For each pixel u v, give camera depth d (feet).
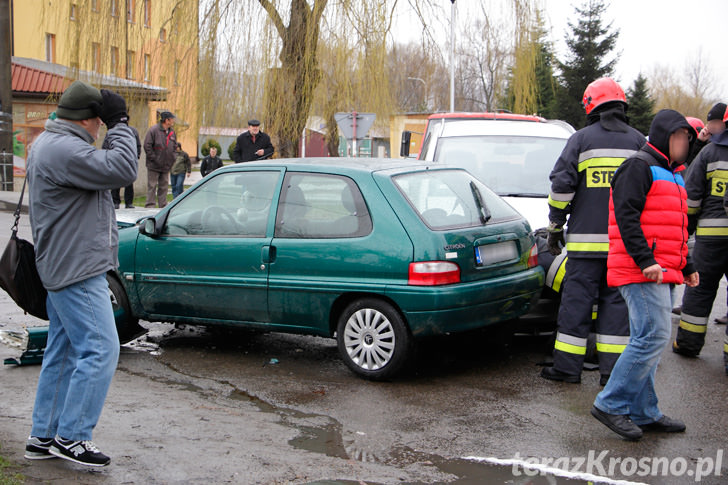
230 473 13.08
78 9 64.08
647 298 14.82
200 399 17.69
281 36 59.82
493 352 22.41
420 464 13.94
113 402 17.08
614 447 14.92
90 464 12.82
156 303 22.09
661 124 14.69
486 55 66.95
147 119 87.35
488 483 13.08
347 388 18.74
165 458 13.65
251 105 60.44
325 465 13.67
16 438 14.29
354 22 59.06
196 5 60.64
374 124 61.93
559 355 19.40
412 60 66.23
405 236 18.63
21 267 13.00
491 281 19.27
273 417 16.53
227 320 21.20
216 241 21.03
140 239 22.20
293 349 22.52
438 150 29.84
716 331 25.67
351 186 19.69
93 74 64.39
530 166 28.71
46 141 12.55
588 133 18.81
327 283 19.42
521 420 16.48
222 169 21.90
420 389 18.71
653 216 14.67
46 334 19.80
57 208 12.53
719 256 21.21
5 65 74.18
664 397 18.24
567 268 19.33
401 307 18.52
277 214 20.47
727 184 20.29
